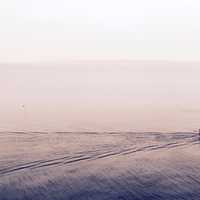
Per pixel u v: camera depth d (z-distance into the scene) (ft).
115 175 117.19
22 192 107.14
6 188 109.09
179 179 114.52
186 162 127.13
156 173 118.62
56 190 108.27
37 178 115.44
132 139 155.43
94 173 118.73
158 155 134.21
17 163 127.34
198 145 146.00
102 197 104.73
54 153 137.49
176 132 172.45
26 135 165.78
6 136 163.94
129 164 125.59
